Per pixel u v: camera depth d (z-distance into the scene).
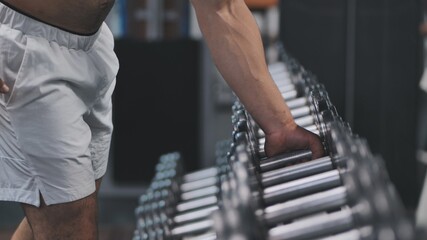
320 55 5.79
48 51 2.32
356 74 5.82
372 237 1.21
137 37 7.02
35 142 2.33
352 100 5.84
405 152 5.93
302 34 5.78
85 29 2.37
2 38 2.30
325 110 1.93
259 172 1.97
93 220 2.43
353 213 1.41
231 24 2.11
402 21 5.80
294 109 2.56
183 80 6.57
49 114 2.31
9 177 2.39
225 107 7.94
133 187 6.73
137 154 6.68
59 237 2.41
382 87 5.84
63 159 2.33
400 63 5.84
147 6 7.00
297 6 5.76
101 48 2.48
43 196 2.37
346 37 5.78
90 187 2.40
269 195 1.74
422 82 5.48
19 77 2.31
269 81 2.12
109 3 2.40
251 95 2.10
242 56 2.10
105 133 2.66
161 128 6.64
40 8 2.30
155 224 3.16
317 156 2.05
